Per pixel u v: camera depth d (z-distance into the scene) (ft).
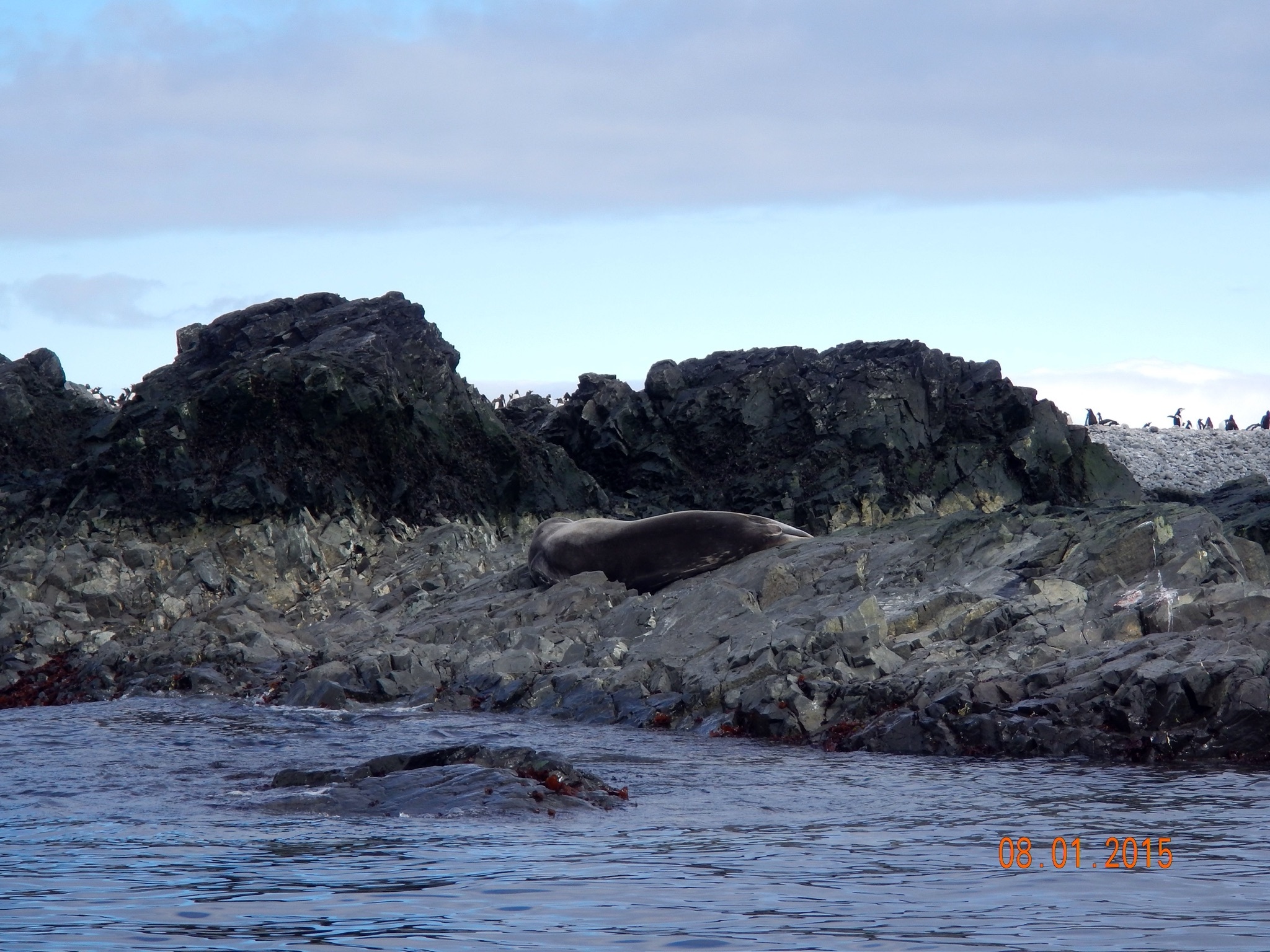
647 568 141.69
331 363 188.03
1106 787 74.49
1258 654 89.45
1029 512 150.20
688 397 223.10
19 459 201.26
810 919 43.19
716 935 41.11
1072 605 109.60
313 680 120.37
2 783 76.54
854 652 106.32
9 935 41.06
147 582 155.63
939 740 90.12
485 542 182.50
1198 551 112.27
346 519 178.70
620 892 47.26
